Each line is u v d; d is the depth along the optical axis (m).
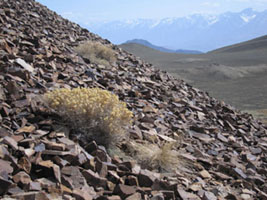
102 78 11.23
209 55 196.88
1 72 7.50
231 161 7.68
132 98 10.14
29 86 7.41
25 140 4.67
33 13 17.98
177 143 7.45
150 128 7.73
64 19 22.86
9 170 3.79
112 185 4.55
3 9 14.87
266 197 5.96
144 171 5.24
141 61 20.33
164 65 130.50
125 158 5.70
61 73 9.52
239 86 81.94
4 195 3.40
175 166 6.11
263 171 7.66
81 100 5.95
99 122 5.96
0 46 9.25
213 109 14.06
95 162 4.93
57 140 5.18
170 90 14.07
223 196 5.62
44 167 4.16
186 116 10.74
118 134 5.95
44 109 6.17
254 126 13.75
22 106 6.11
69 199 3.68
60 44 13.81
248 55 184.12
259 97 59.22
